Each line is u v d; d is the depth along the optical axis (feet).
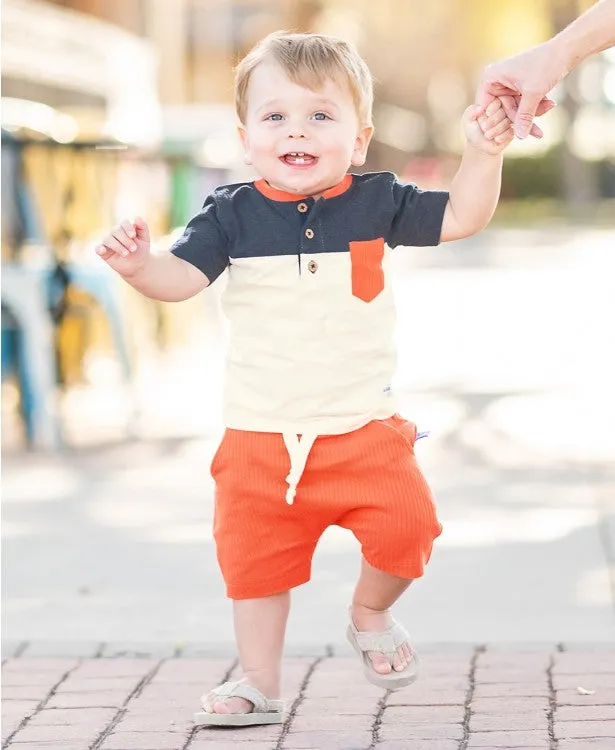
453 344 59.16
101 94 68.18
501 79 17.92
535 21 196.34
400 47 205.05
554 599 24.81
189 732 18.80
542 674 20.84
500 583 25.84
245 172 63.05
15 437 41.09
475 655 21.86
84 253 42.63
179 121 62.03
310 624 23.73
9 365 40.60
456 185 18.95
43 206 43.11
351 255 18.62
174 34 100.68
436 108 260.42
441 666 21.34
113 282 41.96
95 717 19.49
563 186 200.44
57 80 61.16
